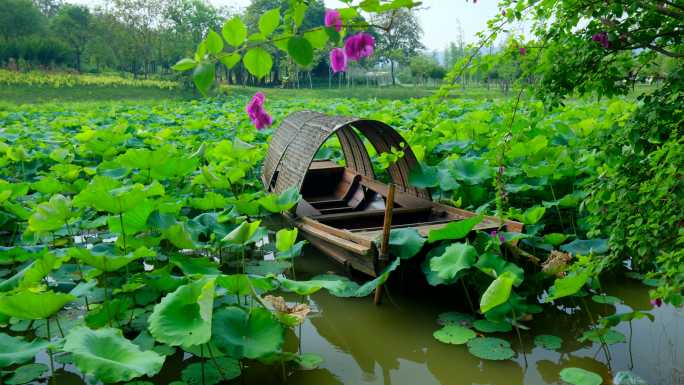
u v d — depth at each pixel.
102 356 2.52
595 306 4.13
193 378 3.13
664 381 3.07
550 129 7.32
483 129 7.93
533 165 5.92
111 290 4.05
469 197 6.08
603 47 2.71
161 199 5.11
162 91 39.94
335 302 4.34
